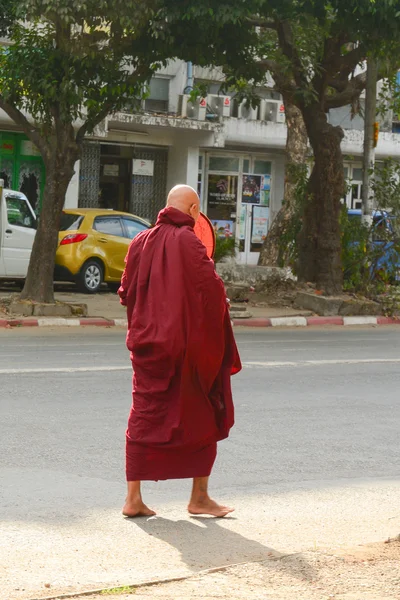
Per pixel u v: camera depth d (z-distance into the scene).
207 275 8.58
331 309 30.73
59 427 12.91
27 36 26.86
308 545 8.21
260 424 13.75
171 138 47.59
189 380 8.67
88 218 34.53
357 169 55.44
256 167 52.06
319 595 6.67
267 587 6.84
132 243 8.98
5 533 8.34
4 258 32.34
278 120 50.53
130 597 6.59
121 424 13.26
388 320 30.91
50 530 8.50
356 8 26.78
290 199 40.81
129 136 46.28
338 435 13.24
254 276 36.34
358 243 32.41
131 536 8.38
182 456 8.91
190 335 8.58
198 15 25.14
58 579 7.12
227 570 7.24
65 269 33.75
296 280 35.25
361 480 10.89
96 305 30.12
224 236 38.91
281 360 20.61
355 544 8.20
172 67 48.28
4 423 12.99
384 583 6.96
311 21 28.81
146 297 8.75
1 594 6.70
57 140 27.12
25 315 26.56
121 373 17.69
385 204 32.94
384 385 17.78
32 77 25.95
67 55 25.84
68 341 22.73
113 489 10.05
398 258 32.62
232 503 9.71
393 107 35.50
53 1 24.33
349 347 23.70
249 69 29.70
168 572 7.31
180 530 8.61
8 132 42.53
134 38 25.91
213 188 51.00
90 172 45.78
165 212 8.81
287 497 10.03
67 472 10.67
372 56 30.61
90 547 8.01
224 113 48.88
